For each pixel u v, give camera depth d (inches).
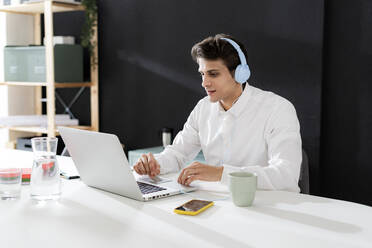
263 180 64.8
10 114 161.2
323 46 113.0
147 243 44.5
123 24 144.4
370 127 109.5
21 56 146.2
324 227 49.1
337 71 112.7
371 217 52.6
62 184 69.3
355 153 111.9
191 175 66.0
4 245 44.1
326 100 114.6
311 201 59.4
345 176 113.5
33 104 165.8
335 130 114.1
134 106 145.5
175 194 62.7
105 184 63.9
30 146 148.3
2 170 61.4
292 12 114.2
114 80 148.7
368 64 108.8
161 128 140.5
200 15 129.3
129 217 52.7
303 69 113.9
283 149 71.7
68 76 145.1
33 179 59.6
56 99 162.9
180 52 134.2
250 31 121.0
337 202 59.1
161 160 77.2
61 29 158.2
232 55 72.8
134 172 75.9
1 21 158.1
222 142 82.2
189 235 46.6
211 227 49.1
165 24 136.2
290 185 67.2
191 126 88.3
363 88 109.8
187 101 134.3
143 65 141.9
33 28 164.6
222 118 82.1
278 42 117.0
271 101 78.5
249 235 46.6
